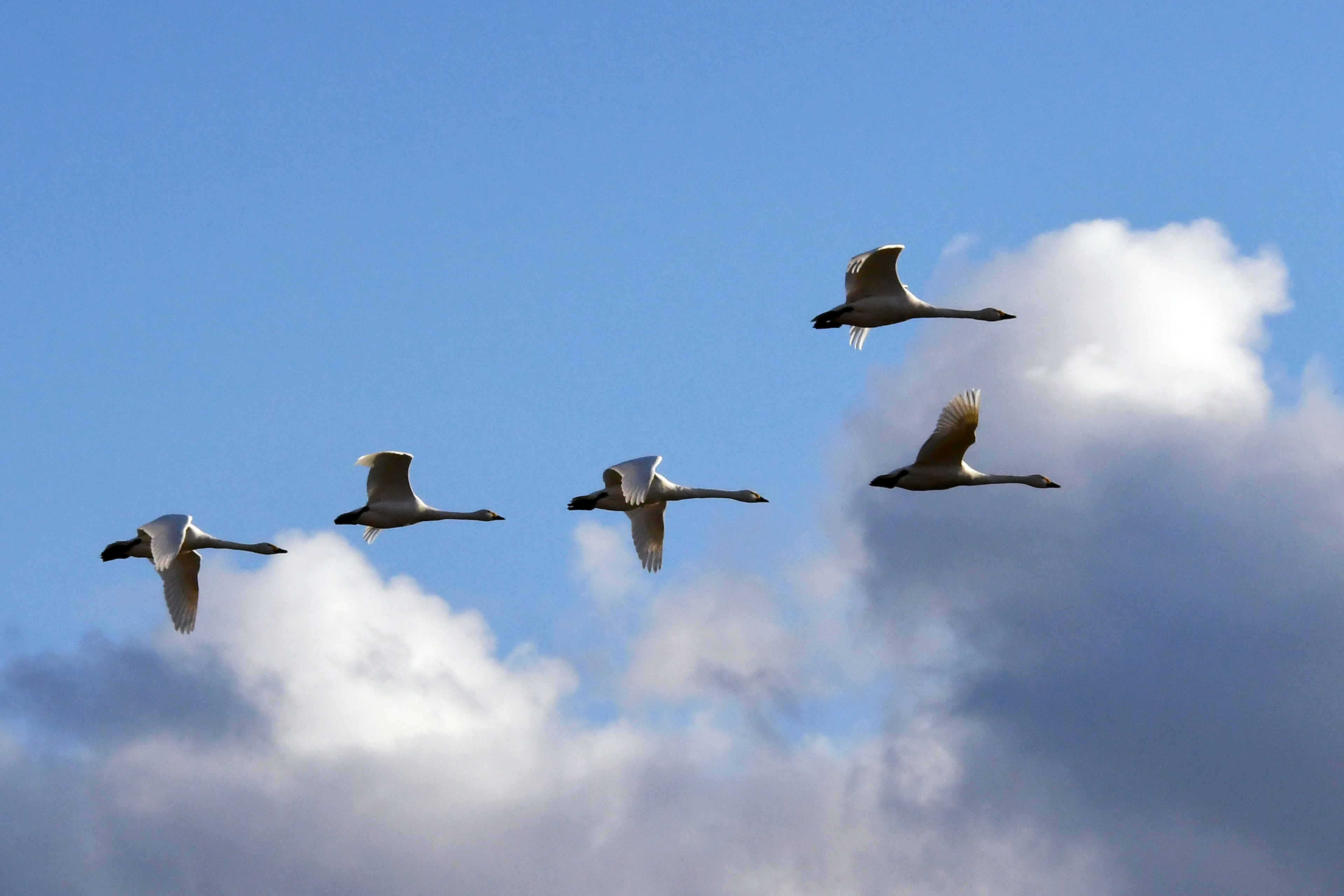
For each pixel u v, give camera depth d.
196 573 43.88
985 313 42.25
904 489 40.50
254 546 43.94
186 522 39.25
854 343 43.69
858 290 42.62
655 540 45.62
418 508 44.31
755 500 45.62
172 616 43.62
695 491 45.44
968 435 38.94
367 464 43.47
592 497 43.69
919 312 42.38
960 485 40.22
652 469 37.84
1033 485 40.00
